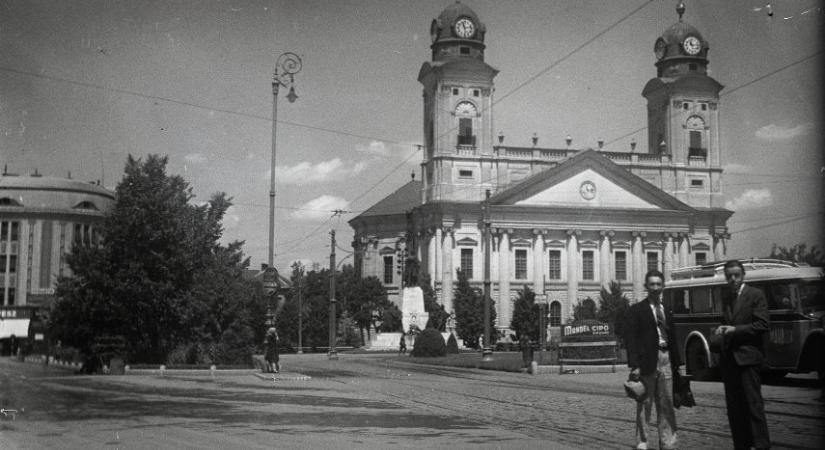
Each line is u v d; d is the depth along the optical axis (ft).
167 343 114.21
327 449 36.42
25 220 177.88
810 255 71.26
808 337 69.92
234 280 123.75
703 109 311.88
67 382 85.10
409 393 71.20
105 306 106.83
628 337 34.55
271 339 102.12
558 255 302.04
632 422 47.34
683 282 86.53
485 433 42.04
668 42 314.96
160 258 109.19
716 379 84.38
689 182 312.09
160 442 38.78
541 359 137.80
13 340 175.73
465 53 300.40
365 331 316.40
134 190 111.65
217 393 69.67
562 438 40.22
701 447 37.50
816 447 37.27
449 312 287.48
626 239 306.55
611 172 304.50
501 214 296.51
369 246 337.11
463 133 296.30
